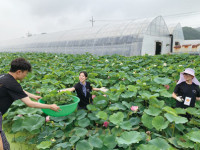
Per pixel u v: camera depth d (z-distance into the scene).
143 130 3.13
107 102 4.09
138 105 3.75
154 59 10.57
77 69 8.27
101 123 3.36
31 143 3.11
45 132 3.23
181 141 2.64
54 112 2.97
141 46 18.84
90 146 2.54
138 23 20.98
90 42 24.00
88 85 4.18
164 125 2.79
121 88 4.12
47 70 7.98
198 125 3.24
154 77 5.39
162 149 2.44
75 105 3.12
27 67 2.38
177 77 6.05
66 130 3.32
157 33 20.98
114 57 13.26
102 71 7.16
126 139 2.51
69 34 29.47
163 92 4.07
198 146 2.43
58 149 2.71
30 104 2.48
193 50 21.36
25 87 5.49
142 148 2.36
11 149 3.03
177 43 24.95
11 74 2.37
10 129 3.72
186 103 3.57
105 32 23.36
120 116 3.05
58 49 28.44
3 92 2.26
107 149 2.55
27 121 3.33
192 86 3.57
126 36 20.48
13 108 4.09
